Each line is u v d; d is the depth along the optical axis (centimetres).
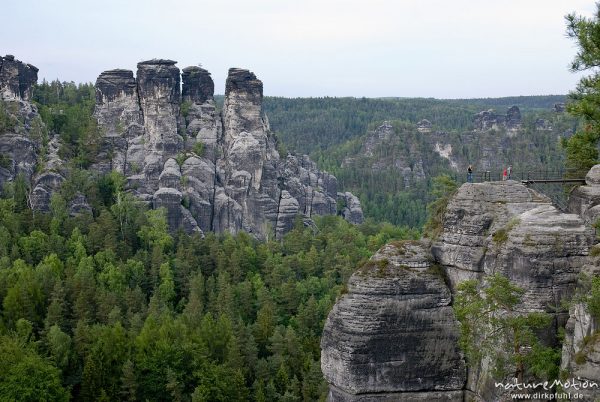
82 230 11912
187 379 7638
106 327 8056
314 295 10850
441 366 3928
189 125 15438
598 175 4112
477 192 4028
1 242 10606
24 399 6712
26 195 12600
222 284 10119
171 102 15100
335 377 3972
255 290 10694
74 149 14575
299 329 9281
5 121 13312
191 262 11106
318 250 13162
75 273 9856
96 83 15412
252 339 8325
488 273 3769
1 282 9088
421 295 3953
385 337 3903
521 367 3522
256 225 14575
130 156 14600
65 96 16750
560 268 3575
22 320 8000
